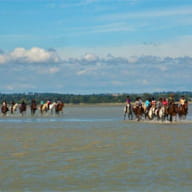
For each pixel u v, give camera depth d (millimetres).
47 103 83188
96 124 54906
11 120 65375
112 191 17234
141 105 60062
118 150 27984
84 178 19438
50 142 33125
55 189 17578
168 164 22484
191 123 54000
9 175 20062
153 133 40156
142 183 18438
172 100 56656
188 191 17094
